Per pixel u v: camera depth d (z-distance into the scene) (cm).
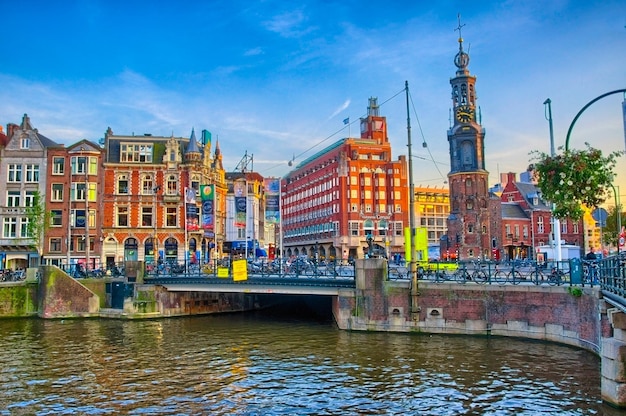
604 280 2097
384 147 10094
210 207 5116
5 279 4428
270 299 4975
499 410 1689
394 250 9712
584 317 2464
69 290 4169
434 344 2731
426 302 3070
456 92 8100
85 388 2036
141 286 4138
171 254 6084
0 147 5900
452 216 7950
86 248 5472
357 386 2005
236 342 3002
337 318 3422
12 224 5791
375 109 10769
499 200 8881
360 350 2644
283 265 3800
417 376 2116
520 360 2316
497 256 7819
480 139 7944
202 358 2569
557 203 1988
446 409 1720
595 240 9662
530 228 9375
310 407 1778
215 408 1788
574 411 1638
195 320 4044
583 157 1930
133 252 5997
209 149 6600
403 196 9962
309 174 11325
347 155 9750
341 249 9531
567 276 3177
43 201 5822
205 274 4072
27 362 2491
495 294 2902
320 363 2398
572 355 2373
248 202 8469
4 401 1872
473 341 2778
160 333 3366
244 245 7538
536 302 2772
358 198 9694
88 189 5919
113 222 5966
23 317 4191
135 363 2466
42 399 1897
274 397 1898
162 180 6138
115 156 6162
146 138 6244
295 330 3431
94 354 2681
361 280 3231
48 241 5800
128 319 4056
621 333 1662
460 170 7906
